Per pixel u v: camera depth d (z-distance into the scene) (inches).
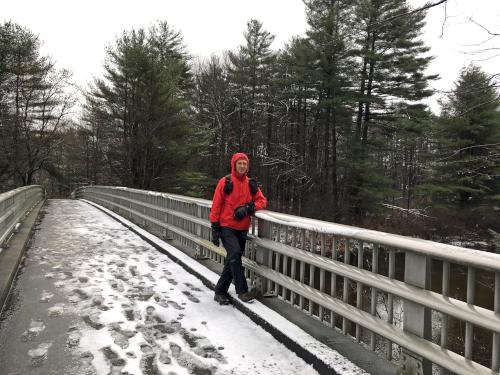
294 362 137.9
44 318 173.8
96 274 250.5
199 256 279.3
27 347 144.9
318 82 1059.9
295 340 143.7
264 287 197.8
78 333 158.2
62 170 1817.2
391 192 1019.3
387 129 1099.3
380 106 1045.2
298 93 1141.1
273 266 202.1
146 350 144.9
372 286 124.3
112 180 1304.1
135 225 461.4
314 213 1048.8
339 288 465.7
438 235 1075.9
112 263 281.9
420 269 107.1
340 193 1104.2
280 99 1310.3
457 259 92.7
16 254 273.9
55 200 1080.2
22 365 131.2
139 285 228.4
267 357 141.6
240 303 188.2
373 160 1111.6
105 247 341.4
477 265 87.7
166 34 1401.3
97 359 136.6
